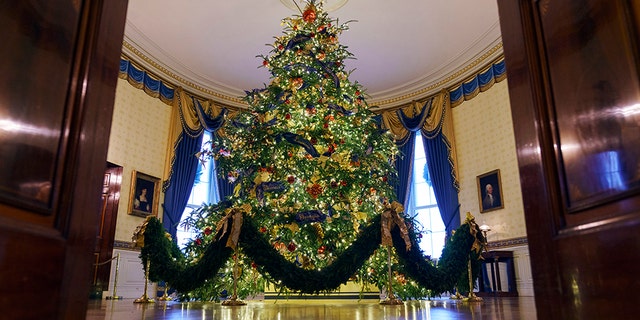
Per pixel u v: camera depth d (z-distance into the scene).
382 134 6.38
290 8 8.35
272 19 8.72
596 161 1.08
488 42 9.08
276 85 6.08
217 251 4.27
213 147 6.43
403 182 10.41
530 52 1.41
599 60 1.08
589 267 1.07
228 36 9.22
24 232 1.04
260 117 5.94
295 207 5.28
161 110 9.66
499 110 8.90
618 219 0.97
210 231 5.41
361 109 6.19
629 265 0.93
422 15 8.55
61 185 1.22
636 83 0.94
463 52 9.61
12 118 1.03
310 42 6.16
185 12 8.43
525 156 1.41
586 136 1.12
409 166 10.50
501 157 8.71
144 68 9.35
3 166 1.00
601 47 1.07
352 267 4.21
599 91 1.07
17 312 1.00
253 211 5.32
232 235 4.23
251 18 8.68
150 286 8.67
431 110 10.50
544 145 1.31
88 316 2.71
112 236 8.05
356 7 8.30
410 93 11.12
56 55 1.22
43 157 1.15
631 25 0.97
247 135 5.74
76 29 1.33
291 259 5.31
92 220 1.35
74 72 1.30
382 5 8.27
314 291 4.22
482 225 8.44
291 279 4.10
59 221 1.20
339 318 2.48
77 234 1.26
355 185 5.65
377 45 9.55
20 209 1.06
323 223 5.27
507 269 8.01
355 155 5.74
